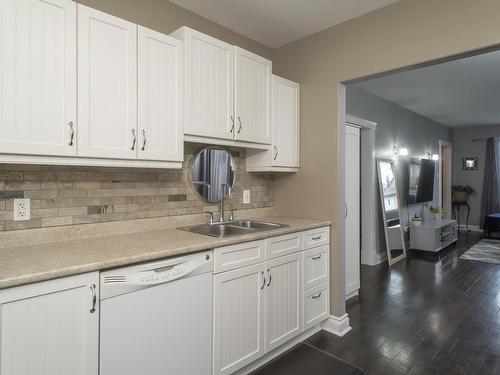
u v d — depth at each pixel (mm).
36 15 1444
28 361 1201
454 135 7945
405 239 5559
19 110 1404
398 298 3375
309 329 2576
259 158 2730
